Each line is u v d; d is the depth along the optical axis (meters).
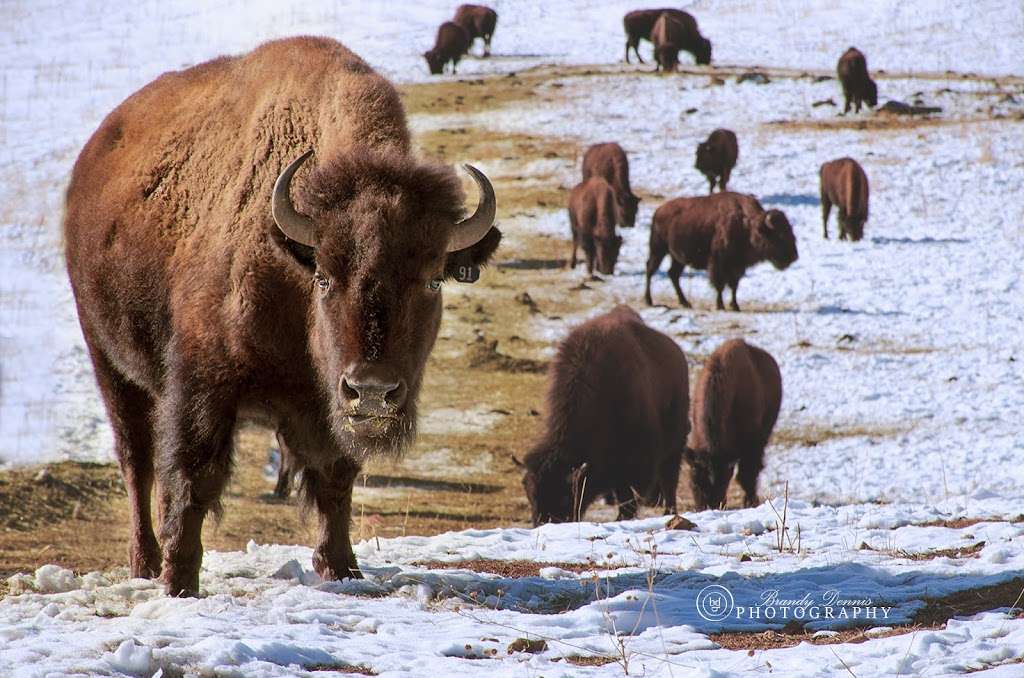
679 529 31.11
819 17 183.75
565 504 43.22
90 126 126.12
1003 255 92.62
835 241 98.88
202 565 25.22
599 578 24.28
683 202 84.12
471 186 110.69
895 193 108.69
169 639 17.36
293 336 21.56
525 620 20.31
